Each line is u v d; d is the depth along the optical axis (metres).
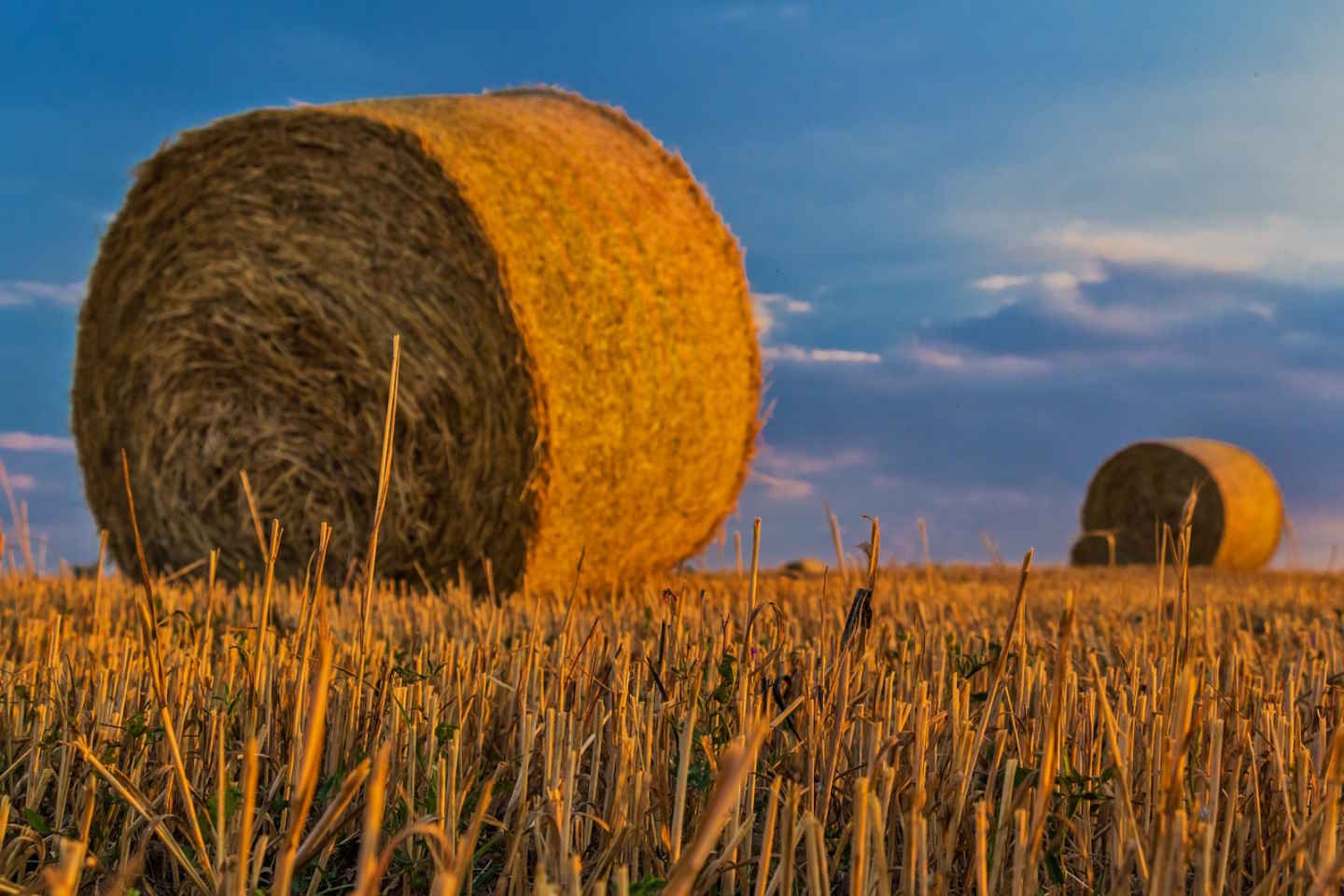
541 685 2.46
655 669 2.37
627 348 6.94
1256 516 12.97
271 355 7.37
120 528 8.16
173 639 3.52
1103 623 4.55
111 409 8.09
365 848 1.17
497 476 6.71
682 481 7.55
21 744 2.25
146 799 1.93
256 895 1.48
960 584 7.81
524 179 6.88
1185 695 1.53
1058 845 1.78
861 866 1.37
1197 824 1.62
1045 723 2.19
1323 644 3.83
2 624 4.34
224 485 7.62
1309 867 1.62
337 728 2.19
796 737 2.18
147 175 7.69
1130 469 13.74
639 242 7.24
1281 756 2.02
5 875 1.64
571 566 7.05
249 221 7.38
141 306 7.85
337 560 7.35
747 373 8.12
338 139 7.05
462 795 1.76
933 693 2.58
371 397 7.10
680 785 1.68
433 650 3.25
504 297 6.47
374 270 6.98
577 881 1.38
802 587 6.26
